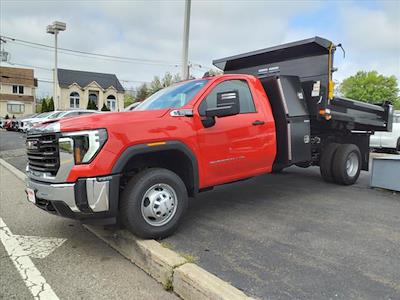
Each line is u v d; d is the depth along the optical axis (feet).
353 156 24.93
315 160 25.14
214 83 16.84
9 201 22.40
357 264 12.08
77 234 16.33
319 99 21.53
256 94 18.74
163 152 14.88
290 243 14.02
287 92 20.06
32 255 14.06
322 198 21.20
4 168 36.19
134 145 13.58
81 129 12.90
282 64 23.73
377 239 14.34
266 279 11.09
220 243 14.10
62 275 12.38
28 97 194.90
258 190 23.50
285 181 26.45
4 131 106.93
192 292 10.51
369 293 10.25
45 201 13.82
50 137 13.43
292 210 18.67
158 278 11.92
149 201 13.96
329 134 25.48
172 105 16.24
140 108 17.42
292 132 19.89
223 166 16.65
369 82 230.89
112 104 206.69
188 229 15.79
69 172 12.87
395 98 227.81
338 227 15.85
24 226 17.48
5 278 12.17
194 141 15.40
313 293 10.26
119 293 11.17
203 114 15.92
